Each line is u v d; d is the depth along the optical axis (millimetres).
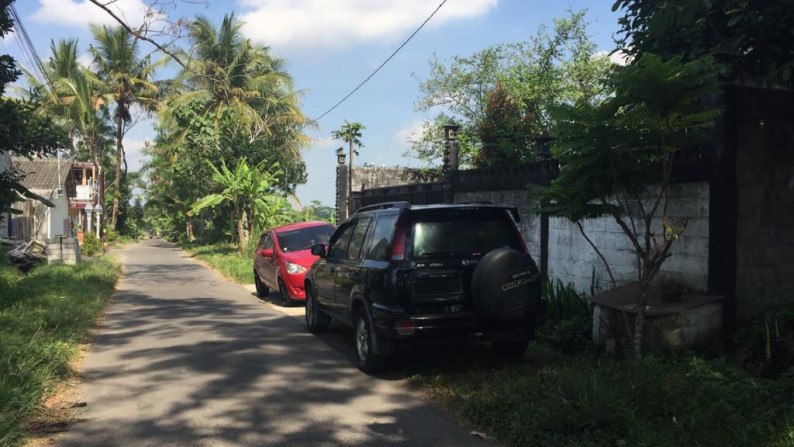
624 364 5512
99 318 10609
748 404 4598
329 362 7211
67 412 5293
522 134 17766
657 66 5090
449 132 12609
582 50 27734
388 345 6281
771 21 7066
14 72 10484
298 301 12539
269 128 39938
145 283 17766
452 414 5211
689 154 6773
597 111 5523
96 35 41781
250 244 25734
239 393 5891
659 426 4426
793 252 6863
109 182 59656
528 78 27406
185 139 35281
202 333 9148
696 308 6301
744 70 7414
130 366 6988
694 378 5020
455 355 7242
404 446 4492
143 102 43688
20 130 10562
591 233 8320
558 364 6547
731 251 6480
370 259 6785
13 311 9758
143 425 4969
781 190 6816
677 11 7312
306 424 4992
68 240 20469
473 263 6258
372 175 24891
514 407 5031
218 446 4508
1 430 4406
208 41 34719
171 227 65500
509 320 6148
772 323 5855
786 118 6840
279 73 39188
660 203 7191
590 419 4500
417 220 6328
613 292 7137
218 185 31750
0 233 25281
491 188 10789
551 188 6309
